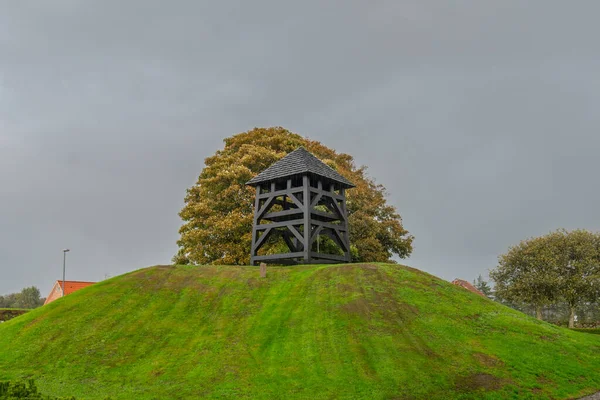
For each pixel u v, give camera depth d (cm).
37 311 2330
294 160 3075
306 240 2769
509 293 5181
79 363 1836
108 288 2462
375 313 2088
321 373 1692
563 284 4788
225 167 4234
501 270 5319
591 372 1806
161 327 2088
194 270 2689
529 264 5091
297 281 2448
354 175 5222
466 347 1880
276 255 2908
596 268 4738
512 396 1585
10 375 1755
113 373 1761
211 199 4122
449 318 2092
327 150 5266
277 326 2034
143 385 1659
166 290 2431
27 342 2017
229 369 1738
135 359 1859
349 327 1984
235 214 3897
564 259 4897
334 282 2388
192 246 4016
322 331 1972
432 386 1617
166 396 1564
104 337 2022
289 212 2941
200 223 4094
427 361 1767
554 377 1734
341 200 3169
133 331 2062
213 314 2188
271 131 4697
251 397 1543
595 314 6169
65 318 2188
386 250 5212
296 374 1692
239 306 2241
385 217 5353
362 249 4631
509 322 2142
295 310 2156
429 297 2258
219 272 2648
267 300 2281
